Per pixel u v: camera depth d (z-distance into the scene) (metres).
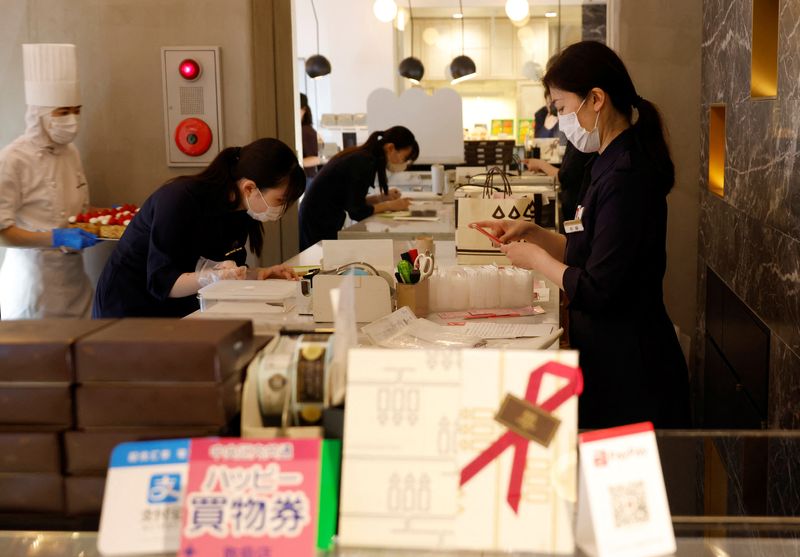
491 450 1.21
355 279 2.60
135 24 4.84
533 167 6.71
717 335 4.23
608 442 1.21
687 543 1.35
